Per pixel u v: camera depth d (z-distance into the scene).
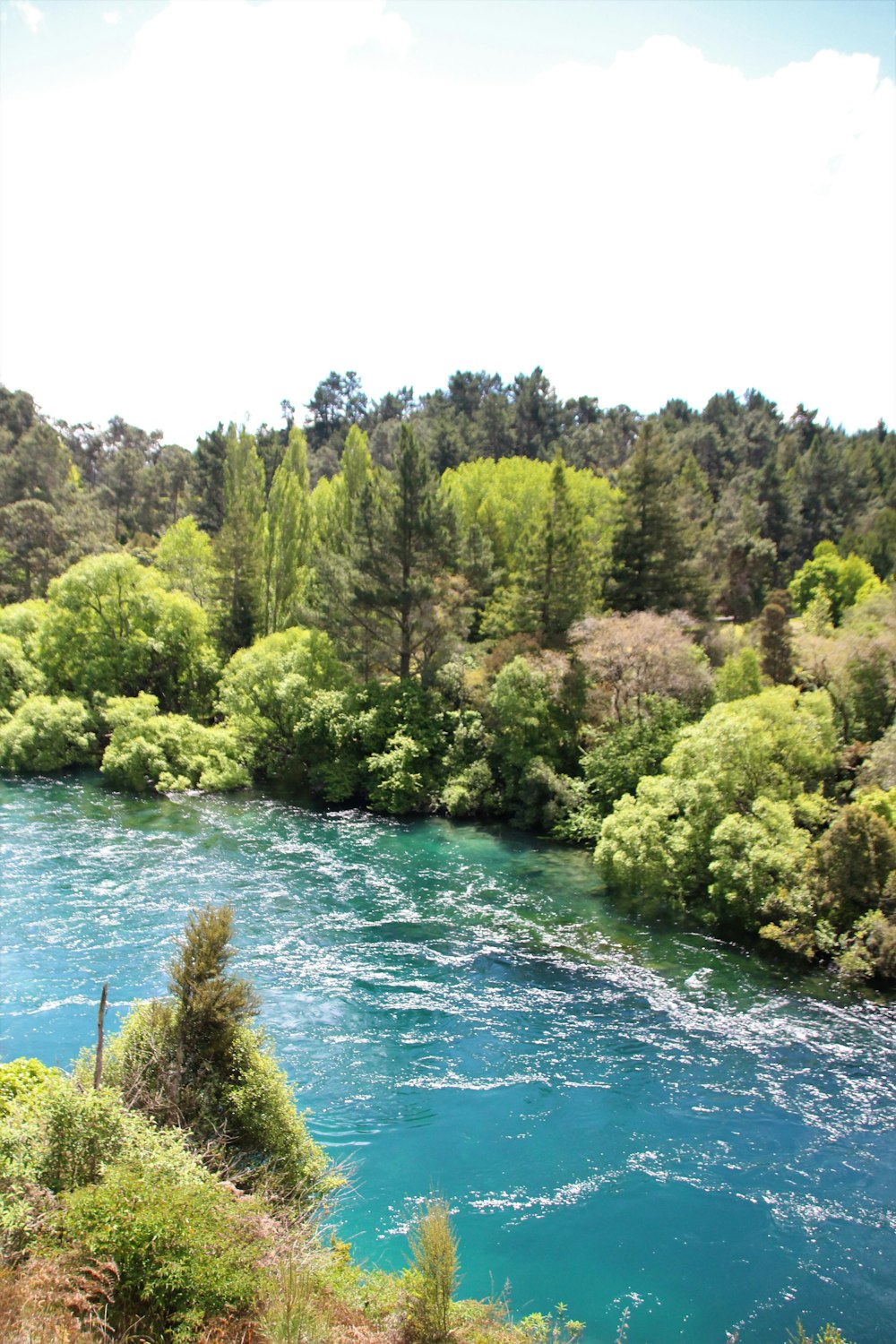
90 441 143.50
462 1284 12.77
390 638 47.44
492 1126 17.03
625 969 24.86
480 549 54.97
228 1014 14.14
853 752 32.56
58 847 34.03
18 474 89.06
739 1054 20.19
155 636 52.53
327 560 48.22
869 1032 21.31
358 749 45.06
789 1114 17.73
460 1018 21.64
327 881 31.66
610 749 37.66
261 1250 10.23
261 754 47.38
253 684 48.75
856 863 25.31
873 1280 13.16
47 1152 10.82
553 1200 14.86
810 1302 12.71
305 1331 9.34
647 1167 15.84
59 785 43.66
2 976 22.34
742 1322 12.28
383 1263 12.91
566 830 37.47
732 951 26.34
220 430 88.31
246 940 25.92
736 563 72.88
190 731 45.94
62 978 22.34
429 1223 11.13
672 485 54.69
